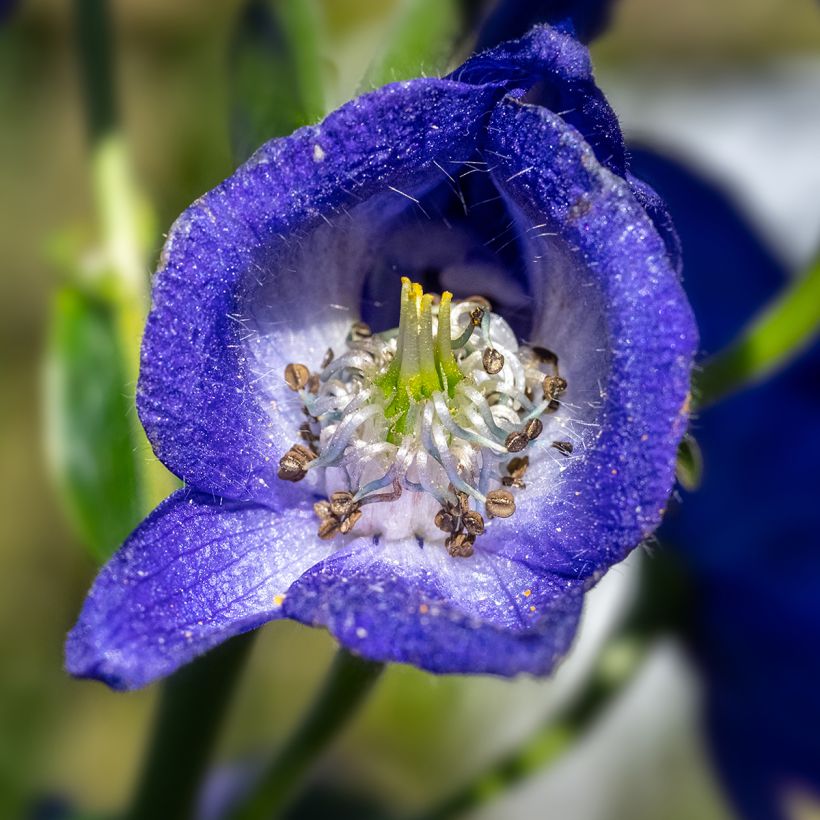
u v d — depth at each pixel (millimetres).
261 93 51
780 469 64
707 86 89
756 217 71
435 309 49
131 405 53
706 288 68
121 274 61
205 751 56
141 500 56
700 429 65
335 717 56
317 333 48
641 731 90
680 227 68
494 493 46
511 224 47
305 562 46
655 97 89
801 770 67
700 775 90
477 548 46
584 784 92
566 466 46
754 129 84
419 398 47
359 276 48
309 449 48
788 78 88
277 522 47
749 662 66
